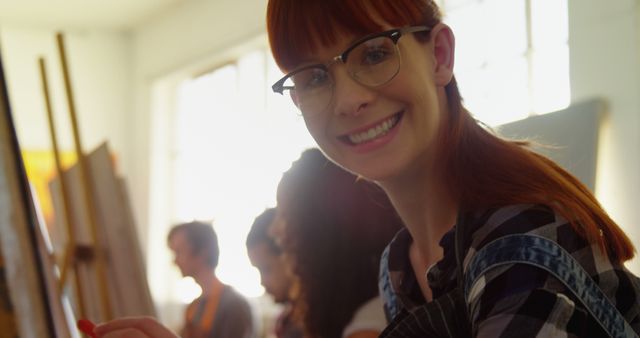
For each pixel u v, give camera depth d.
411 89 0.86
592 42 4.02
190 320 4.05
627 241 0.84
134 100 8.88
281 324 2.47
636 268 3.60
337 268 1.58
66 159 8.39
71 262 2.84
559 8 4.57
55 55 8.57
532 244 0.74
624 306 0.79
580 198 0.82
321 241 1.60
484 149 0.86
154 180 8.62
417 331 0.82
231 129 7.84
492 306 0.72
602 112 3.91
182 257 4.11
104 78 8.83
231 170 7.80
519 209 0.77
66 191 2.89
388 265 1.06
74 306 2.96
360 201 1.60
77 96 8.65
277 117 7.24
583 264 0.76
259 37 7.12
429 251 0.96
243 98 7.66
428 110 0.87
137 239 2.64
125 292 2.67
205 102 8.23
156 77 8.56
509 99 4.82
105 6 8.24
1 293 0.83
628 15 3.88
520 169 0.83
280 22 0.89
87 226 2.85
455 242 0.81
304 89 0.90
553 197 0.79
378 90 0.86
